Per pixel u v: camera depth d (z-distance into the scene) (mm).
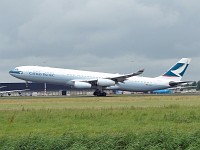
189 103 72938
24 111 52875
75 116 45031
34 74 109375
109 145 25266
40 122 40906
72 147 25141
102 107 61312
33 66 111375
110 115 45906
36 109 57125
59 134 31062
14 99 97500
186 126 34906
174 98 98562
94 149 24656
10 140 27344
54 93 187125
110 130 32938
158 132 27516
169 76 127438
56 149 25516
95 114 46750
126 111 50594
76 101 84812
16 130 35031
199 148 24188
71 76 111625
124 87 119812
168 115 43656
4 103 78875
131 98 98750
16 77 109688
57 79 110812
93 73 115500
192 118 41531
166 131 28375
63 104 73375
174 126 35000
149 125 36562
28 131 33875
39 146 25781
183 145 25250
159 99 93125
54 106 66875
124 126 36094
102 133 30000
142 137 26422
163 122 39156
